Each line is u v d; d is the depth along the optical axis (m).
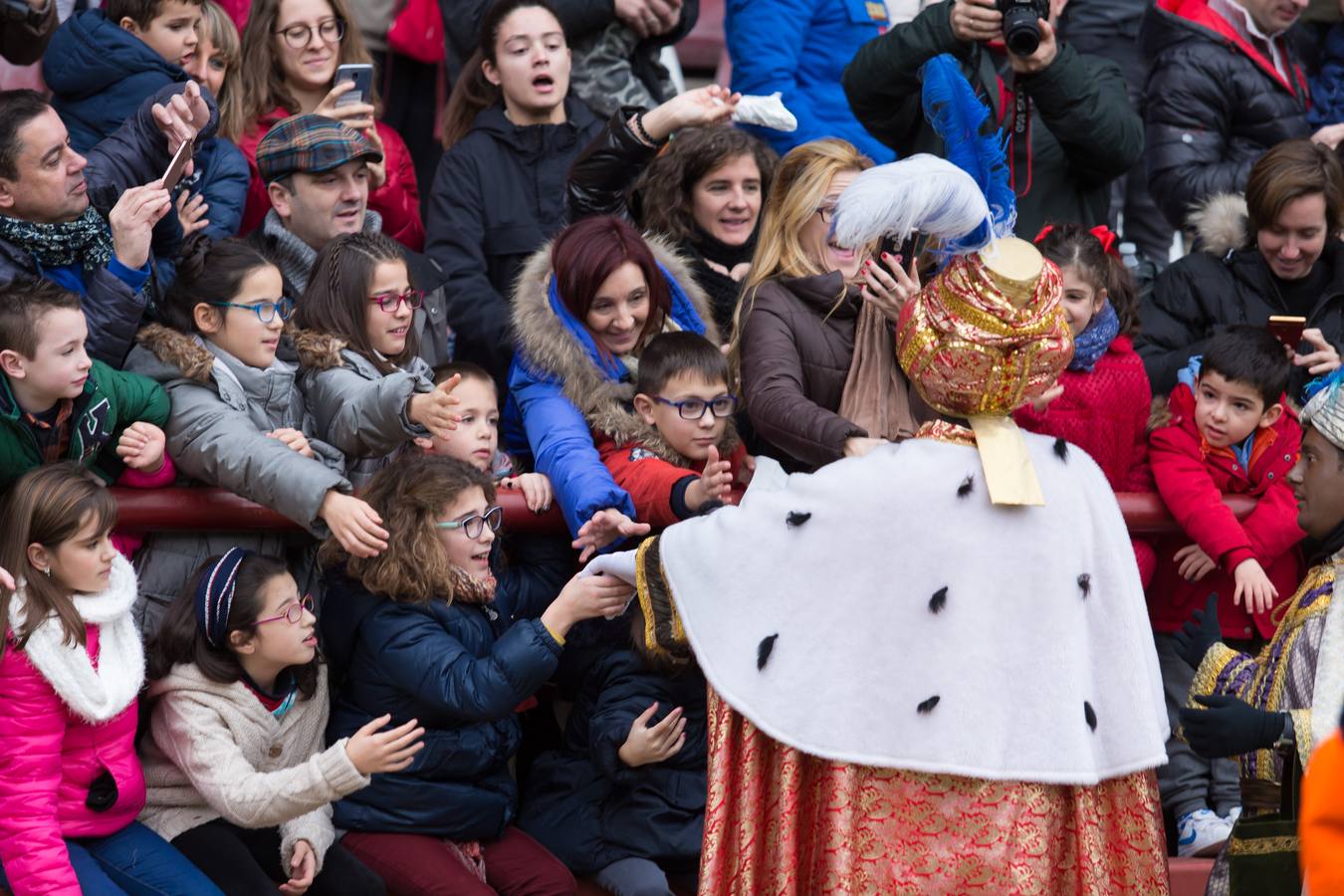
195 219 12.60
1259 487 12.51
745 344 12.35
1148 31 17.34
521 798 12.07
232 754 10.49
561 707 12.66
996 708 9.01
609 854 11.28
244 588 10.46
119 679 10.19
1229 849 9.73
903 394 12.23
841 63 16.70
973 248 9.13
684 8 16.64
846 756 9.06
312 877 10.66
